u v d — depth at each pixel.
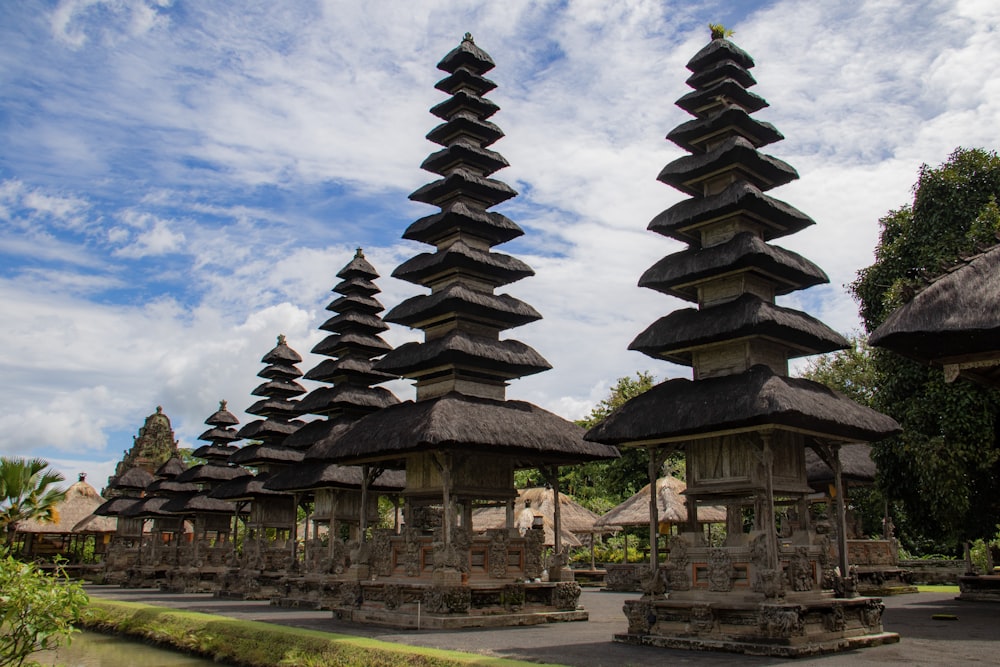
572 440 22.20
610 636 17.20
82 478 59.22
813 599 15.02
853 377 41.62
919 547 39.53
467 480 21.42
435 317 23.94
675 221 18.61
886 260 26.22
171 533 46.44
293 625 20.08
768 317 15.88
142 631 22.05
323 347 33.22
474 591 19.67
